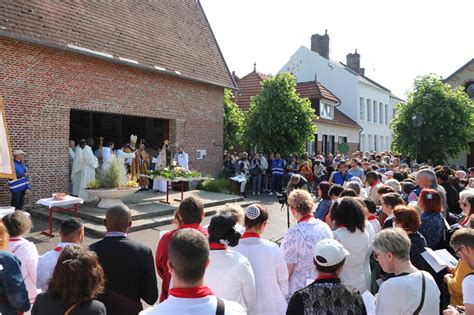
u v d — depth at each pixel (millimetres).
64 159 12578
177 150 16750
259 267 3367
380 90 40062
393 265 2957
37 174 11859
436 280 3988
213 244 3020
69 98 12750
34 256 3859
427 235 4730
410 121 22359
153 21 17469
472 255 3178
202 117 18422
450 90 22766
